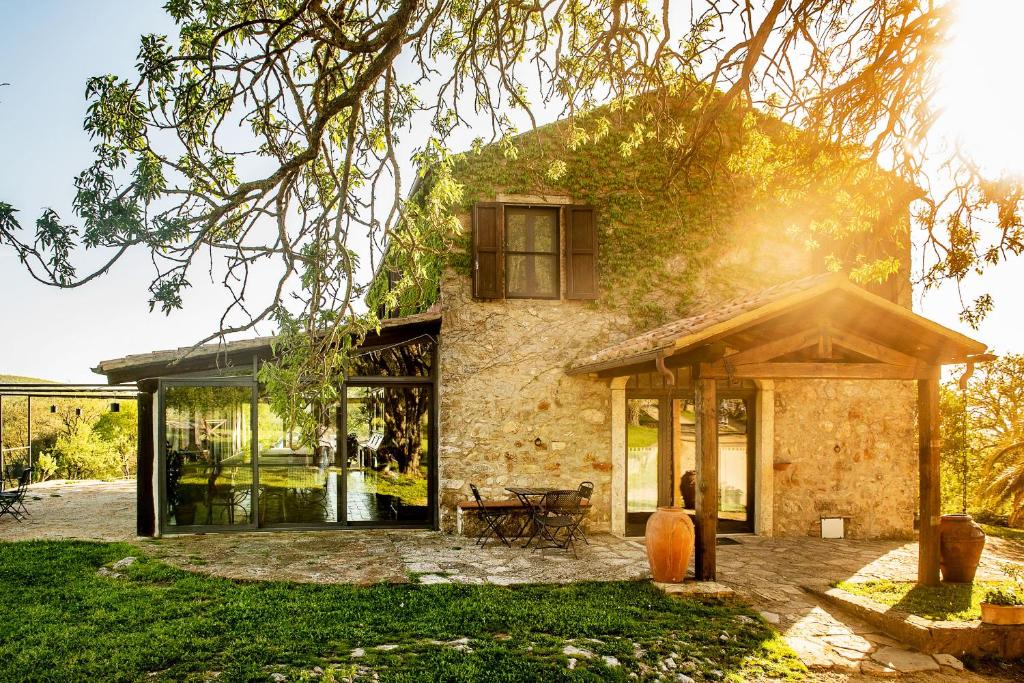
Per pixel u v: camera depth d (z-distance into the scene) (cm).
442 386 1094
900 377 831
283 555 923
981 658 664
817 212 844
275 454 1095
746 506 1172
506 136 727
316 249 598
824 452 1169
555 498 1020
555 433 1112
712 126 717
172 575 805
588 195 1147
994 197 686
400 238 674
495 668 559
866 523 1167
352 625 647
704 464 807
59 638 600
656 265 1159
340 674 538
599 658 587
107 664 546
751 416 1173
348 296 586
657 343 817
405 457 1144
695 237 1173
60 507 1362
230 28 567
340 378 612
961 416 1778
